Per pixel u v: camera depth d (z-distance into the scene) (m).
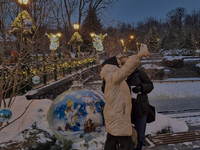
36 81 3.14
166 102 14.19
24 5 2.79
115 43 6.46
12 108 4.68
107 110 2.01
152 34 29.92
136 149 2.60
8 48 2.86
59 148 2.80
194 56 31.45
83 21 28.50
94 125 2.64
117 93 1.99
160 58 25.09
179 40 36.72
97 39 10.71
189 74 24.34
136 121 2.59
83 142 2.82
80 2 28.36
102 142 3.02
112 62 2.18
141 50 1.86
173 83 18.86
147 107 2.58
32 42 2.85
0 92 2.71
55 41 12.76
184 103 13.86
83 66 13.90
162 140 3.22
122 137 1.97
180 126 4.89
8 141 2.86
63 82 9.31
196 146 2.84
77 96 2.73
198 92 16.88
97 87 5.83
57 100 2.80
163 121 4.12
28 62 5.48
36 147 2.70
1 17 2.67
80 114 2.58
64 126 2.59
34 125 3.63
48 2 2.84
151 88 2.60
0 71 4.43
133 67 1.88
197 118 9.11
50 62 7.10
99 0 27.73
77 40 17.77
